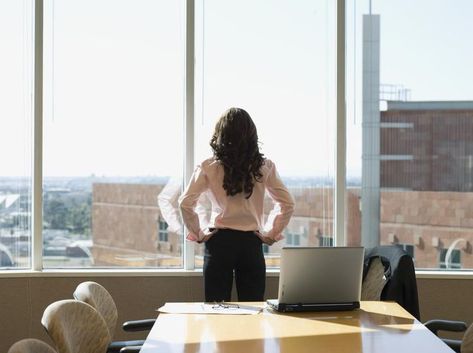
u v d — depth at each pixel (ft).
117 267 16.03
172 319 9.97
